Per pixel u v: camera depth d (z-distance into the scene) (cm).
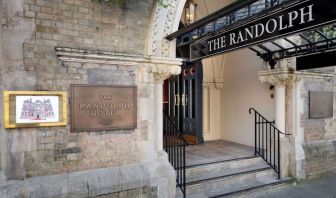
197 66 731
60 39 335
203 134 797
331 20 239
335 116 673
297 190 539
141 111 394
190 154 607
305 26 263
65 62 338
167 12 406
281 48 529
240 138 747
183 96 782
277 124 588
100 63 360
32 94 317
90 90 353
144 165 394
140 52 394
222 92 818
